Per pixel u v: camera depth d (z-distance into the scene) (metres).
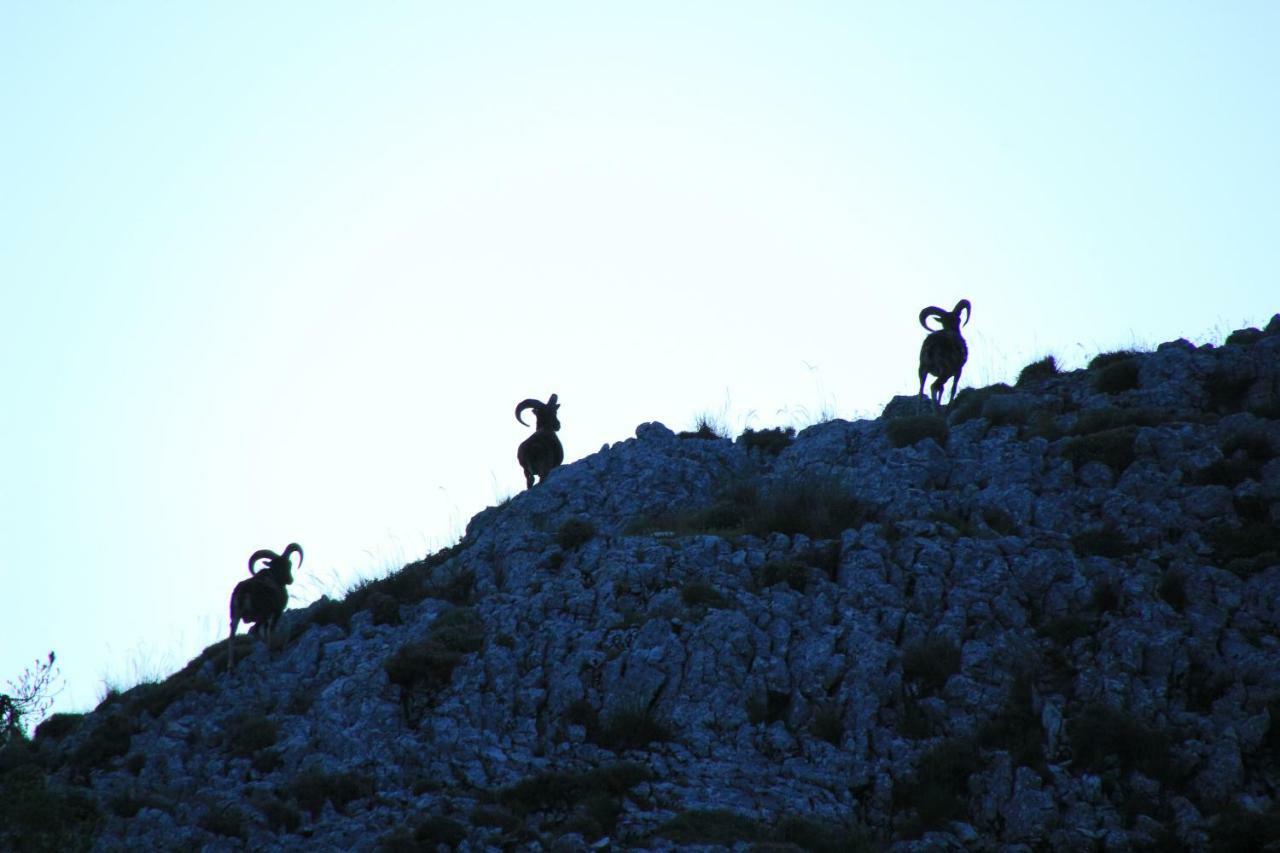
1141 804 56.81
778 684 65.75
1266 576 68.94
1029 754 60.03
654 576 73.81
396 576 84.12
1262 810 55.78
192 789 64.38
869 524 77.38
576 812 57.31
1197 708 62.38
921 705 63.78
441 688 68.56
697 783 59.53
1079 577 70.38
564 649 69.44
